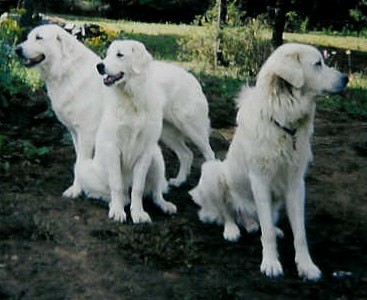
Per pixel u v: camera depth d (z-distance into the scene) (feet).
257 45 26.71
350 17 52.70
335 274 10.79
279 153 10.57
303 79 10.27
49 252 10.96
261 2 45.68
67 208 12.46
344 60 35.65
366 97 23.57
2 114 16.89
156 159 12.64
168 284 10.35
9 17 26.91
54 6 56.39
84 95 13.10
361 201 14.01
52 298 9.86
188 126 13.89
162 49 33.04
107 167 12.30
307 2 52.08
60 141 15.94
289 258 11.36
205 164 12.12
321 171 15.62
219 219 12.30
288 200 10.91
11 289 9.98
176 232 11.96
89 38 26.48
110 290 10.12
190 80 13.98
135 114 11.98
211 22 28.09
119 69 11.71
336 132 18.90
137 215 12.21
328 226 12.69
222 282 10.48
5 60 18.01
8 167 13.94
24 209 12.26
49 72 13.19
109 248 11.18
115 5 57.93
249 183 11.43
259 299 10.09
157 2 56.13
